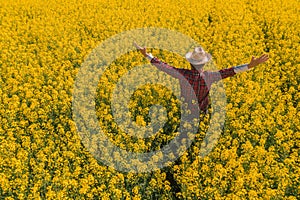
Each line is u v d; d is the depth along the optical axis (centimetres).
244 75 1120
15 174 838
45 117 1007
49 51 1346
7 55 1369
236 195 754
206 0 1847
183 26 1548
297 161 856
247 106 997
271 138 923
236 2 1817
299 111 1012
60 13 1758
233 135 934
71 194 795
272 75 1182
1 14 1731
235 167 834
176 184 862
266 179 794
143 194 818
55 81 1166
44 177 830
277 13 1666
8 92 1141
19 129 973
